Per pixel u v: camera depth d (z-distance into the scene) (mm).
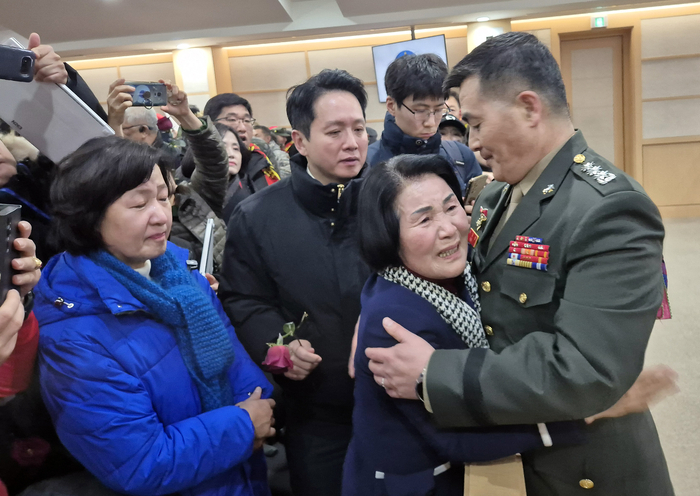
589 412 850
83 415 954
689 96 5781
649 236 876
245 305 1447
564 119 1001
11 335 767
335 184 1313
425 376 881
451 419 884
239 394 1246
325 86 1315
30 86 1167
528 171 1023
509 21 5668
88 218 987
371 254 988
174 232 1754
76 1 4578
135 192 993
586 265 887
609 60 5988
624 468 1004
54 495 1026
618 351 829
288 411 1489
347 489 1024
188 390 1082
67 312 986
